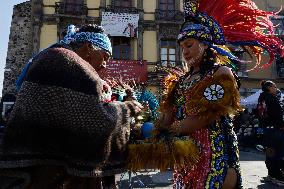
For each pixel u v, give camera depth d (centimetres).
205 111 190
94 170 148
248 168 723
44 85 145
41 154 146
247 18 215
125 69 1983
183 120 197
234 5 214
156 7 2233
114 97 217
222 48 219
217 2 214
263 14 217
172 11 2238
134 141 192
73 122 143
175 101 220
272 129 536
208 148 202
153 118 217
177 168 205
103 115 147
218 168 199
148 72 2045
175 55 2212
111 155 158
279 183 539
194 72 214
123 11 2184
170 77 232
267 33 219
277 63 2325
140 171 189
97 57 192
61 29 2130
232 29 216
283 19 1991
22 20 2144
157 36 2198
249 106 1452
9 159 144
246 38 214
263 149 578
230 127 209
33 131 144
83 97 146
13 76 2097
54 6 2134
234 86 190
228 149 204
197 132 206
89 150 145
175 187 220
